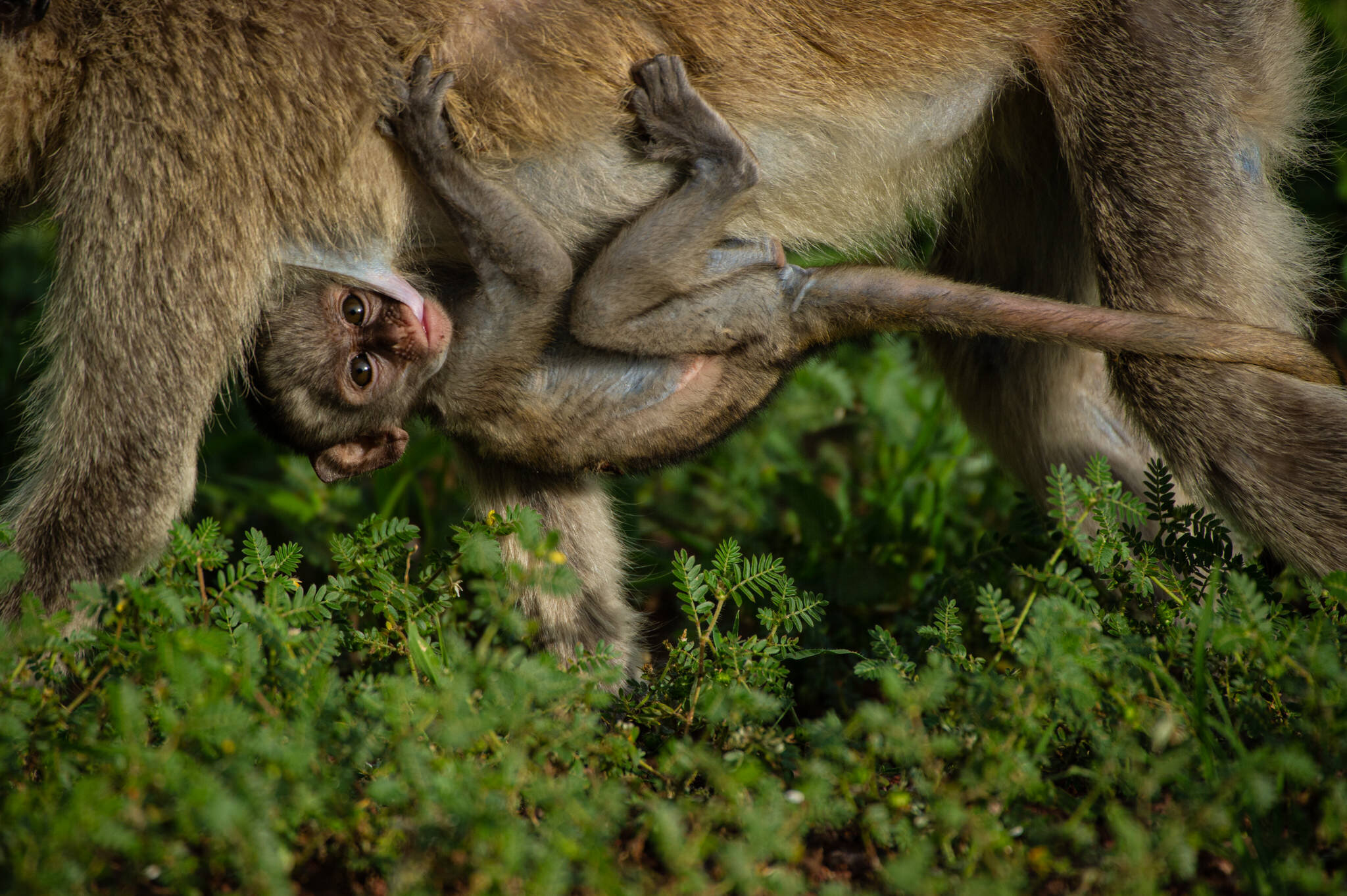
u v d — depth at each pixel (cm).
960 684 652
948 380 1014
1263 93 844
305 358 812
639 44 797
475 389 840
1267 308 822
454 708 579
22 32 724
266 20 732
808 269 836
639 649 963
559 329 836
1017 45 853
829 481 1235
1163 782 610
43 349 761
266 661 634
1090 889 541
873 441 1225
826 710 869
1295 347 768
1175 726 623
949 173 920
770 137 842
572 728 628
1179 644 675
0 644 637
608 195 816
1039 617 650
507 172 798
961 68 857
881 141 870
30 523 722
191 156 718
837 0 827
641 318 811
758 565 745
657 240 790
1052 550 851
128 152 717
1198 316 805
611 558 960
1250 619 652
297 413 827
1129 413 830
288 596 711
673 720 723
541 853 505
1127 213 822
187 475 737
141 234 715
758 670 715
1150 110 820
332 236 774
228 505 1202
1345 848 557
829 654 879
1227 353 768
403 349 814
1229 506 803
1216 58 823
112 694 575
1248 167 833
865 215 911
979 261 998
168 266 716
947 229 990
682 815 561
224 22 730
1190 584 739
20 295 1396
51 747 581
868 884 560
